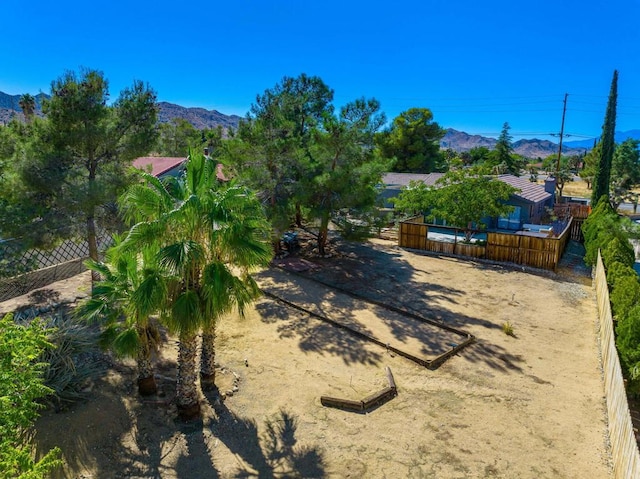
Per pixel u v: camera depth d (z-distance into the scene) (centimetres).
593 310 1301
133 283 764
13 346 504
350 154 1638
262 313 1245
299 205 1814
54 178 1105
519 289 1482
